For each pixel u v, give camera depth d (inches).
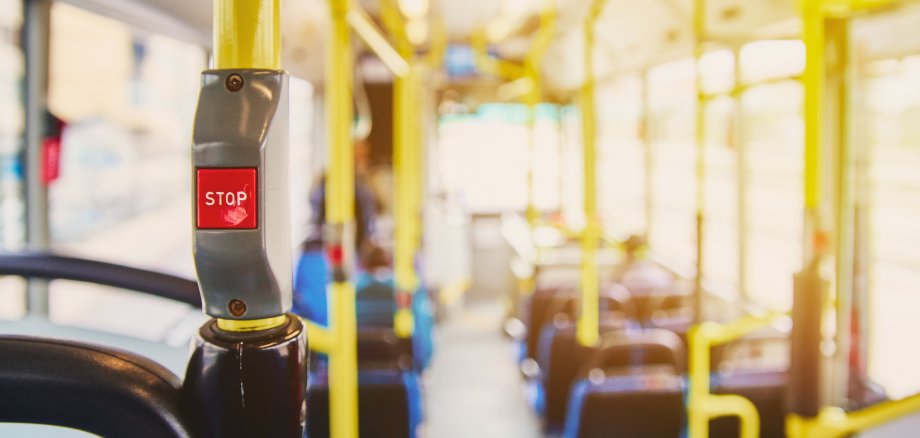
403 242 203.3
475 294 366.6
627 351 143.0
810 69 75.3
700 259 108.3
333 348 89.3
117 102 150.9
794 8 121.0
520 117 348.2
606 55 234.4
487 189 360.2
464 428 201.9
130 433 24.8
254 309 25.1
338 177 89.4
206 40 139.9
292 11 169.6
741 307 162.9
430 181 311.7
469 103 343.3
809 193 74.8
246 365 25.3
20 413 23.9
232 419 25.5
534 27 319.0
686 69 187.2
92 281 53.4
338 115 88.5
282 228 25.1
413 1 190.7
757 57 143.2
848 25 109.9
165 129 165.2
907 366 116.4
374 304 182.9
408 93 223.0
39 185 98.3
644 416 122.1
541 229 299.6
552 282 238.5
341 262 88.7
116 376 24.7
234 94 24.2
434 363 259.3
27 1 95.7
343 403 89.4
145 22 116.6
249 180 23.8
